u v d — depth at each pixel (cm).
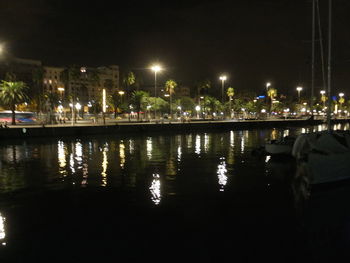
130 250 1068
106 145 4181
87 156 3153
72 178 2116
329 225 1271
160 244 1109
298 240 1138
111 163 2722
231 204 1538
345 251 1061
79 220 1332
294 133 6519
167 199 1619
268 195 1691
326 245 1101
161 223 1296
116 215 1387
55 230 1228
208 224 1284
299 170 2175
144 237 1163
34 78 11662
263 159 2931
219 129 7612
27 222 1309
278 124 8931
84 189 1823
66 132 5481
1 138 4800
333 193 1723
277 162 2753
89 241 1134
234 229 1232
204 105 13488
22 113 8806
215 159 2936
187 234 1191
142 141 4738
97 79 13062
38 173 2288
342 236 1172
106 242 1126
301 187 1859
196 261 998
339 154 1895
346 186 1864
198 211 1435
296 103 19138
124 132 6184
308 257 1020
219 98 17825
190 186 1884
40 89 12069
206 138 5284
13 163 2733
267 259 1010
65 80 11056
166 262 991
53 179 2086
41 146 4072
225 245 1100
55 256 1029
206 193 1728
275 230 1228
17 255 1036
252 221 1314
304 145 2131
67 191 1780
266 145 3048
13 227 1258
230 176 2172
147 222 1305
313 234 1188
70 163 2728
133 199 1617
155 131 6569
